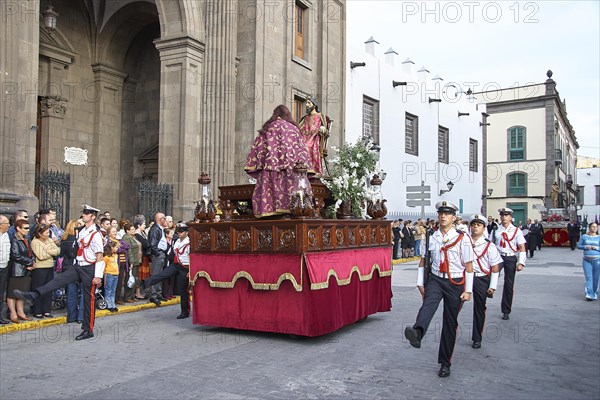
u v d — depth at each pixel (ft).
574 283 47.47
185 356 21.27
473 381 17.85
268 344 23.52
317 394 16.33
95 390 16.81
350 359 20.75
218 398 15.96
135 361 20.48
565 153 185.47
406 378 18.13
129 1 57.31
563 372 19.11
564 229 118.42
